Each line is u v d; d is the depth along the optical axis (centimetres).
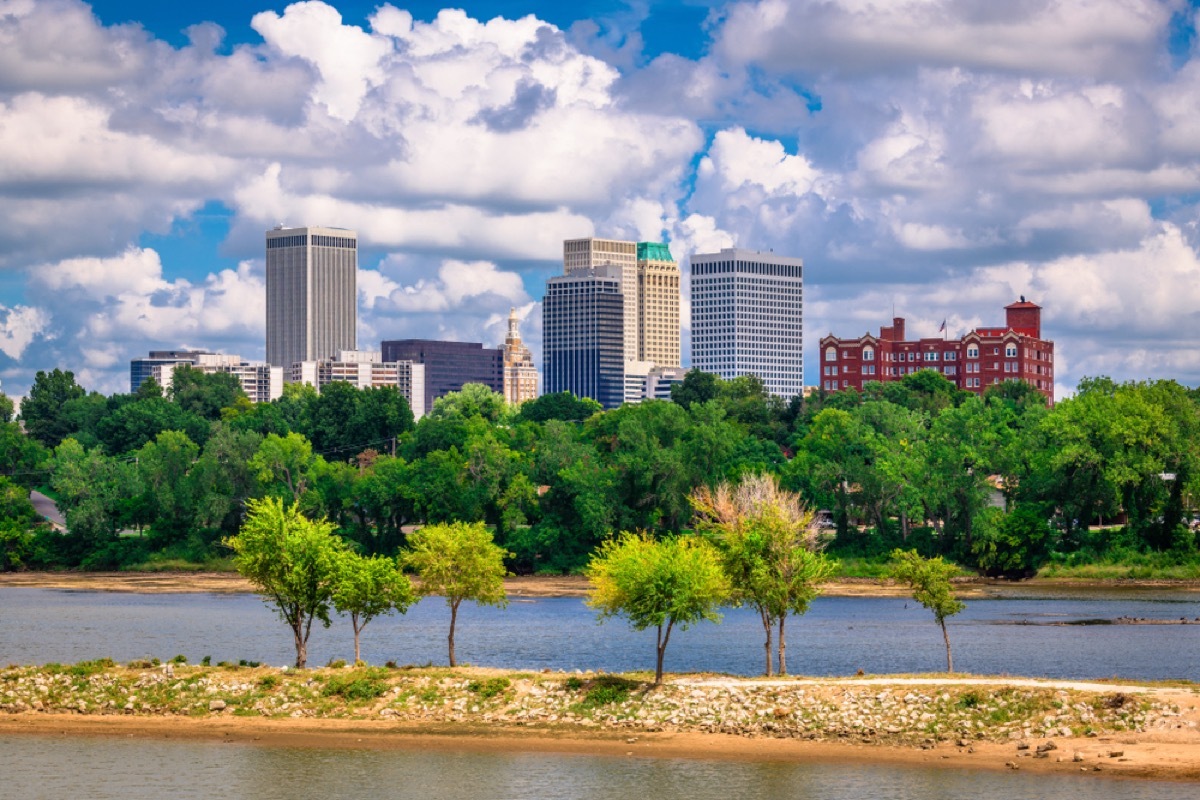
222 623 17750
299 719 10831
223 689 11300
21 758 10000
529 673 11356
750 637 15838
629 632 16362
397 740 10300
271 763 9812
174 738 10462
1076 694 10075
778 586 11438
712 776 9312
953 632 16275
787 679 11069
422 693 11038
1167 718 9719
